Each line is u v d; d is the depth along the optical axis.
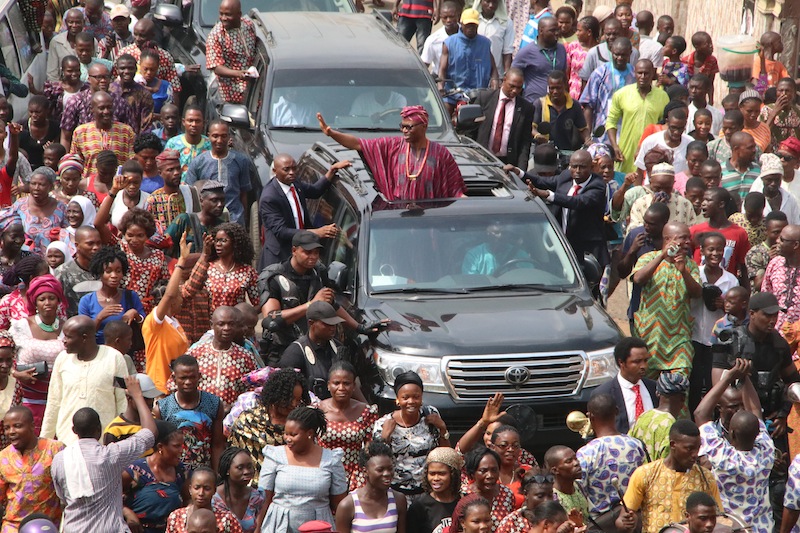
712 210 41.16
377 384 33.47
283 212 40.91
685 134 50.59
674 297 36.72
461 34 58.34
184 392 29.80
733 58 58.59
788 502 29.55
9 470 28.41
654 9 80.62
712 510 24.53
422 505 27.12
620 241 45.81
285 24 55.06
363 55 51.53
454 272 36.81
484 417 29.80
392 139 39.75
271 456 27.22
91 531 26.78
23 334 33.59
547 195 42.66
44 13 62.19
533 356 33.28
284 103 49.03
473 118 47.56
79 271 37.28
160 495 27.91
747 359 33.94
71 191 43.44
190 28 59.69
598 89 56.50
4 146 48.78
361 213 37.94
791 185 47.53
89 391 31.06
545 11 63.06
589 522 28.45
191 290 35.78
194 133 48.12
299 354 32.88
